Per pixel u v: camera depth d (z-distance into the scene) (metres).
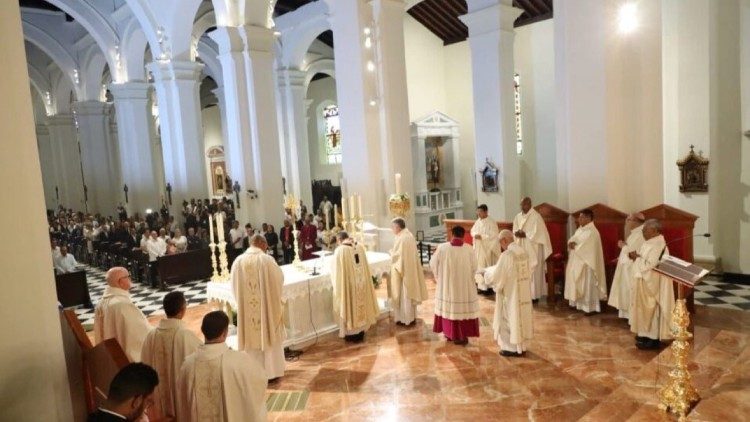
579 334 7.62
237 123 14.93
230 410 3.64
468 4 15.02
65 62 25.45
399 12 12.23
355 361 7.14
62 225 22.06
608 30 8.84
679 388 5.02
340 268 7.66
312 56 24.83
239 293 6.43
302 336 7.82
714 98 10.87
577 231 8.59
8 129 3.22
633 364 6.52
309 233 13.76
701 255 11.30
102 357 3.65
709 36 10.82
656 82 9.20
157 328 4.37
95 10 21.00
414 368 6.79
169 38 17.80
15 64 3.26
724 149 10.82
